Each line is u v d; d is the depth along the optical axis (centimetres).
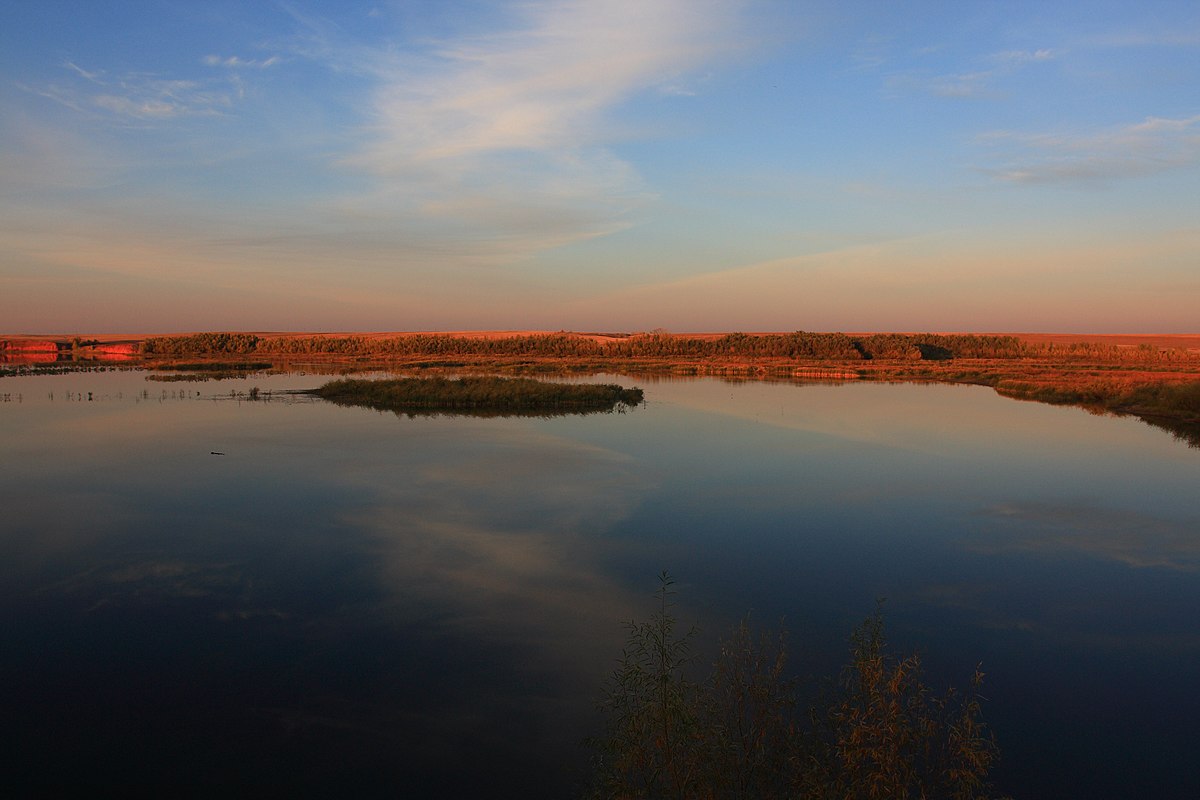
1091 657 924
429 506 1582
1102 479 1916
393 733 759
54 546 1322
